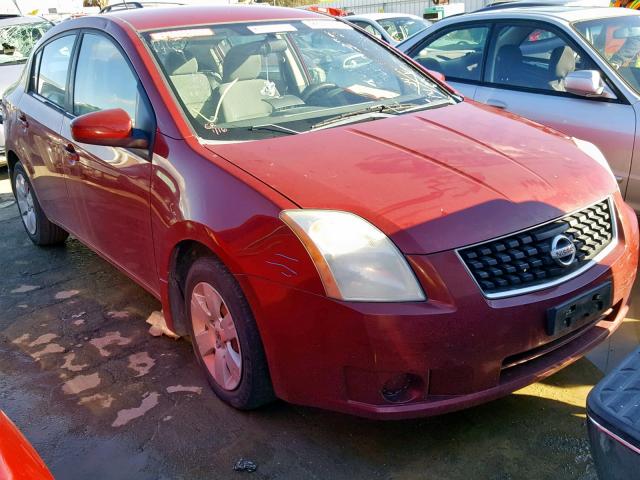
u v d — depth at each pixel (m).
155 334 3.72
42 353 3.62
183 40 3.52
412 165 2.72
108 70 3.65
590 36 4.81
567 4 5.50
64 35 4.36
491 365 2.38
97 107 3.76
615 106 4.38
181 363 3.42
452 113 3.44
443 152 2.86
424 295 2.30
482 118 3.38
